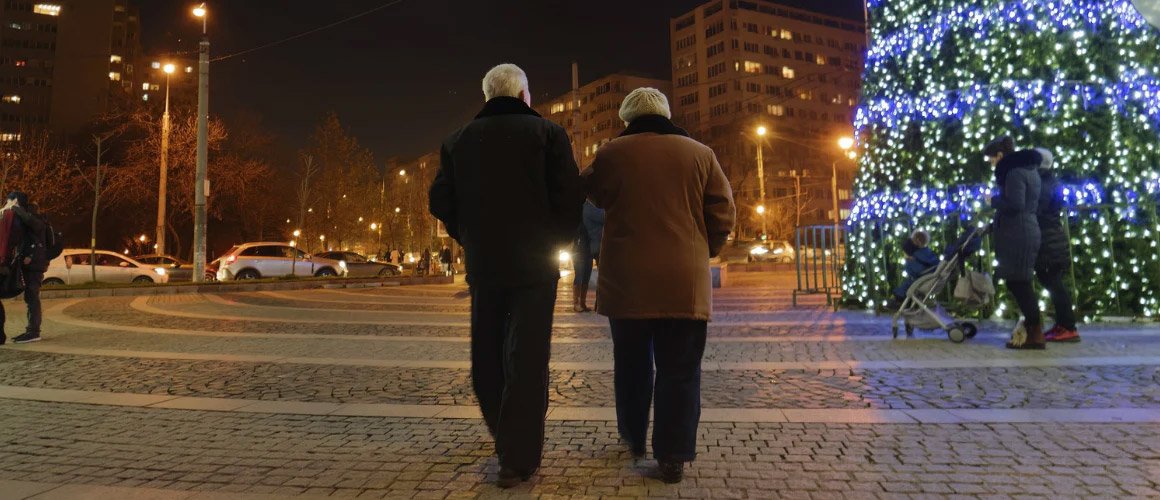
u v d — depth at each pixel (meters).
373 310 11.41
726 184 2.95
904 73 9.70
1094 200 7.96
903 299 6.97
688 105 110.12
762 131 44.81
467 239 2.90
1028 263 5.87
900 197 9.55
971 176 8.62
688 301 2.73
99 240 48.91
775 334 7.36
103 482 2.81
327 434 3.55
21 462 3.09
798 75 108.19
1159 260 7.70
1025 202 5.87
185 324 9.12
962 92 8.74
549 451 3.20
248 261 23.45
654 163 2.88
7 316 10.51
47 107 97.50
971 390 4.32
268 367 5.59
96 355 6.27
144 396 4.49
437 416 3.92
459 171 2.93
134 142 40.62
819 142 95.44
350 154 43.81
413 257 59.38
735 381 4.79
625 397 3.09
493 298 2.98
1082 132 8.09
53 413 4.04
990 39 8.65
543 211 2.85
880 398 4.17
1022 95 8.28
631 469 2.93
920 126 9.38
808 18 110.50
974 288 6.38
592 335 7.61
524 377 2.77
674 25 113.50
